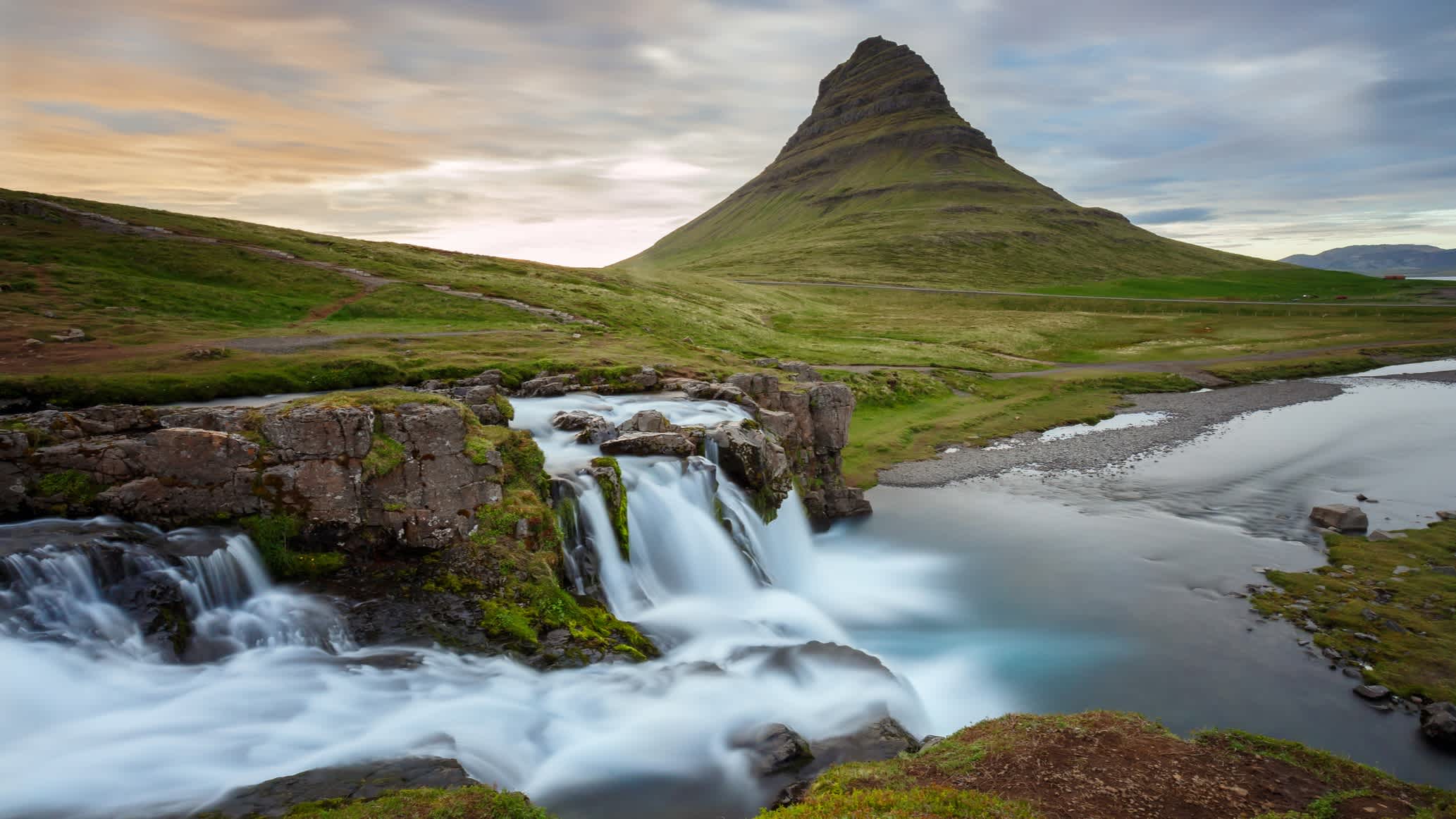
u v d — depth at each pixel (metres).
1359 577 34.12
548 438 37.56
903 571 38.66
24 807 14.67
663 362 57.72
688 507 33.44
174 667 20.14
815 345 112.25
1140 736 17.92
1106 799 15.11
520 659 22.34
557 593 25.61
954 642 30.34
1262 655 27.72
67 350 48.00
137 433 26.30
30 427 24.92
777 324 140.62
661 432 36.41
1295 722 23.44
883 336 130.88
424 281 95.19
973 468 59.06
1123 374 100.25
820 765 18.84
